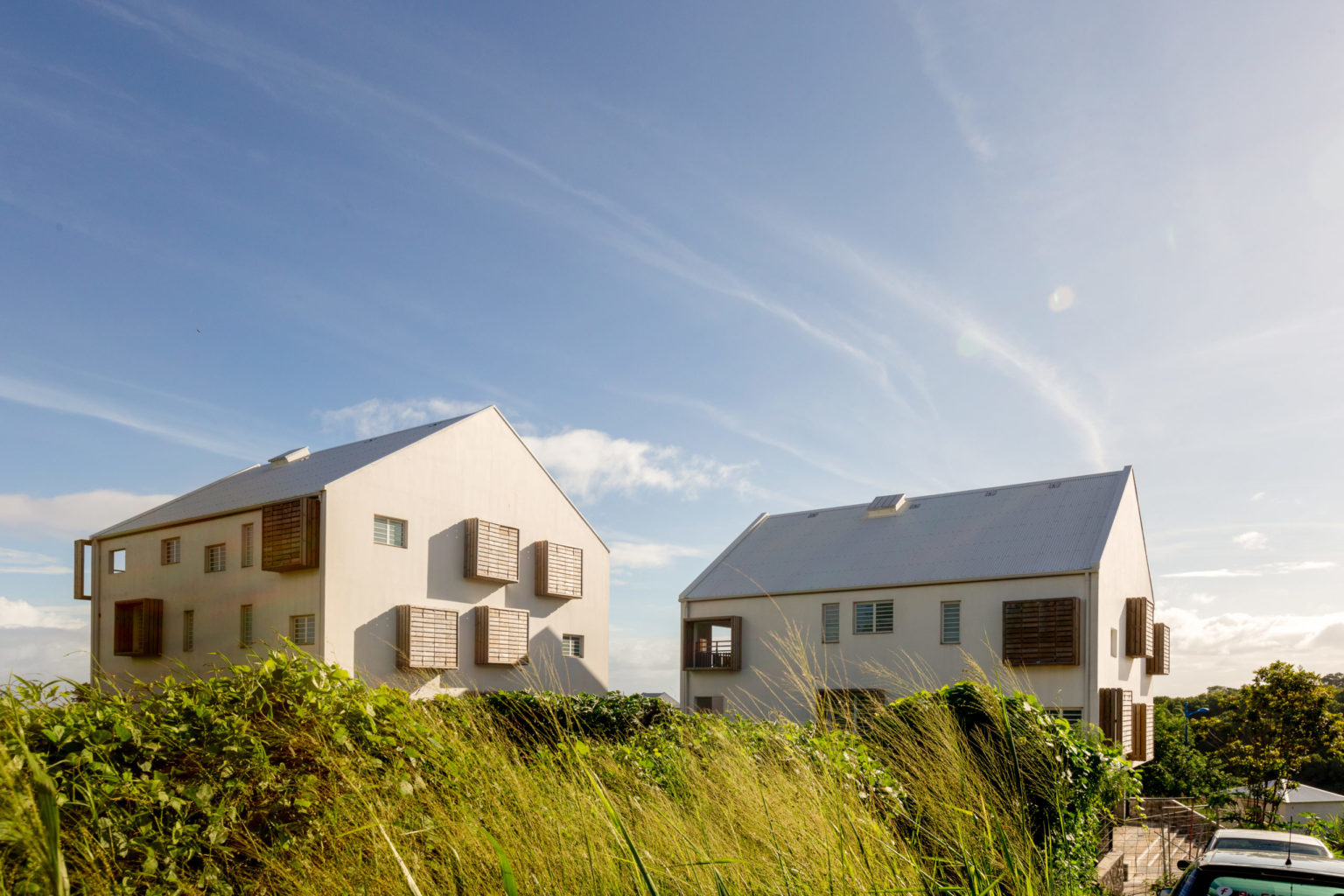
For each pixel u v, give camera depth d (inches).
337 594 722.2
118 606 877.2
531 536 928.9
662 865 123.6
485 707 208.5
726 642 1034.1
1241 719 879.7
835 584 939.3
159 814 116.4
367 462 791.1
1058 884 181.2
